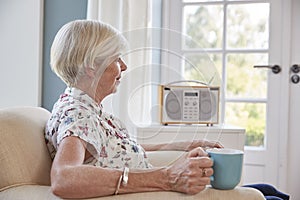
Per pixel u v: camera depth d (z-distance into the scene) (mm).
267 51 2359
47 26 2293
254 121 2402
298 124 2324
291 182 2338
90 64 1118
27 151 1060
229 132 1813
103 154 1115
